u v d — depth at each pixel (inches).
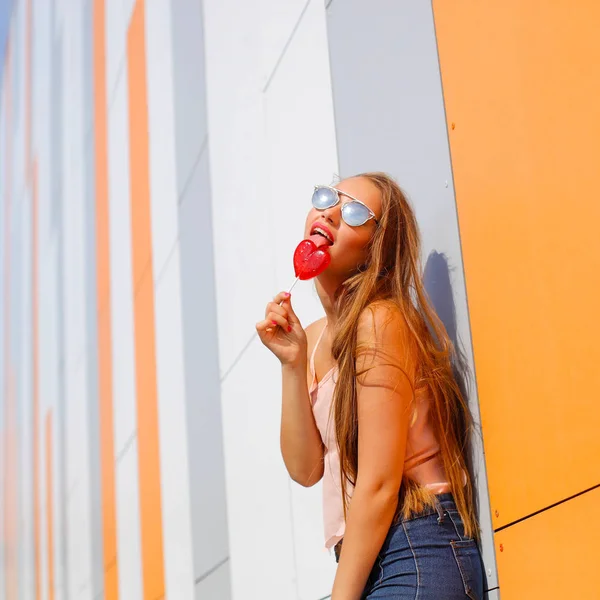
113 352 262.7
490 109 86.3
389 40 108.1
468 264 89.0
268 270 139.8
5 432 563.8
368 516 74.8
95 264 304.8
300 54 134.0
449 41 94.7
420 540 75.9
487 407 84.4
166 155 211.9
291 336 89.1
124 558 231.3
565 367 74.3
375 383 76.9
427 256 96.9
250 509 142.4
